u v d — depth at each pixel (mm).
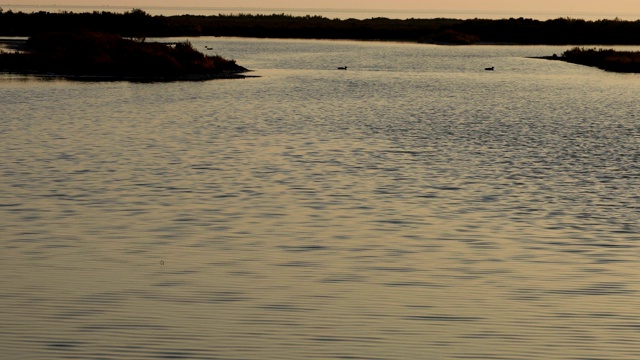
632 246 25031
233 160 40875
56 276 21391
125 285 20688
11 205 30094
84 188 33375
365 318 18500
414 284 21047
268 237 25797
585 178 36656
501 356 16516
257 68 116875
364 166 39375
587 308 19297
